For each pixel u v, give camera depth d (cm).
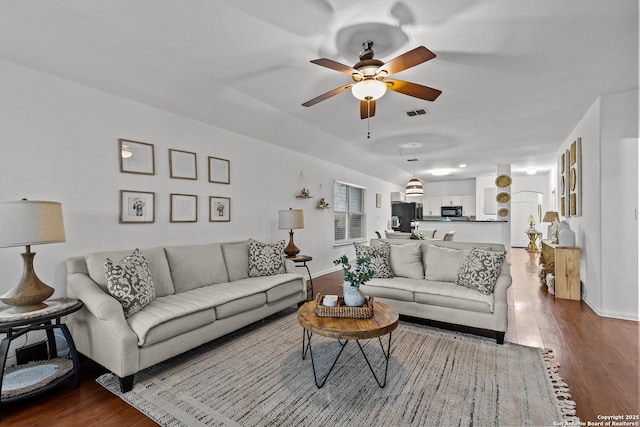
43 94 249
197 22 216
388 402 192
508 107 385
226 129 407
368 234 802
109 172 290
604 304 351
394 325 215
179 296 278
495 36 232
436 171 766
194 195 367
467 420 175
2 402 180
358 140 557
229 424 173
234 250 368
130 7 200
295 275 371
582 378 219
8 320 186
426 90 243
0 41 216
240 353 262
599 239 355
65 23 215
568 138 518
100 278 247
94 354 224
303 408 187
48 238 201
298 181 541
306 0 192
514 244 1087
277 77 303
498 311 277
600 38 235
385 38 234
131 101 307
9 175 232
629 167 340
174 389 208
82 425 174
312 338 293
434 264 350
